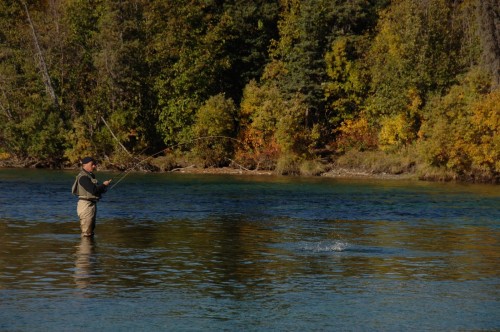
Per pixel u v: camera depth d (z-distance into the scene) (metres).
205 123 88.06
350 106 92.75
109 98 95.00
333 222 36.25
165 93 94.44
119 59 94.50
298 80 91.38
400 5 88.88
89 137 91.94
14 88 95.38
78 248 26.70
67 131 92.19
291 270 23.05
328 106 93.50
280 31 96.19
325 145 91.06
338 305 18.75
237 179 71.19
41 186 58.06
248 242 28.89
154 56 97.44
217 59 97.31
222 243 28.55
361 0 95.12
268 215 39.09
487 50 82.38
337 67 91.25
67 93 97.69
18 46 100.44
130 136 94.44
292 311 18.14
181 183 64.06
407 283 21.33
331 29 95.56
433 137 74.50
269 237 30.44
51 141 91.31
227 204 45.12
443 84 84.25
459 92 79.06
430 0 86.50
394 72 84.88
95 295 19.36
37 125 92.00
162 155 92.75
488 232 32.84
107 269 22.73
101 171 85.19
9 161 93.25
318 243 28.78
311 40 92.31
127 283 20.83
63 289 19.95
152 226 33.75
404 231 33.00
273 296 19.58
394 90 84.38
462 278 22.12
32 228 32.31
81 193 29.45
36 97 93.50
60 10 102.94
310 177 77.00
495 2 83.19
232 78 100.81
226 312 17.95
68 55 98.81
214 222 35.66
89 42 99.88
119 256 25.11
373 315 17.88
